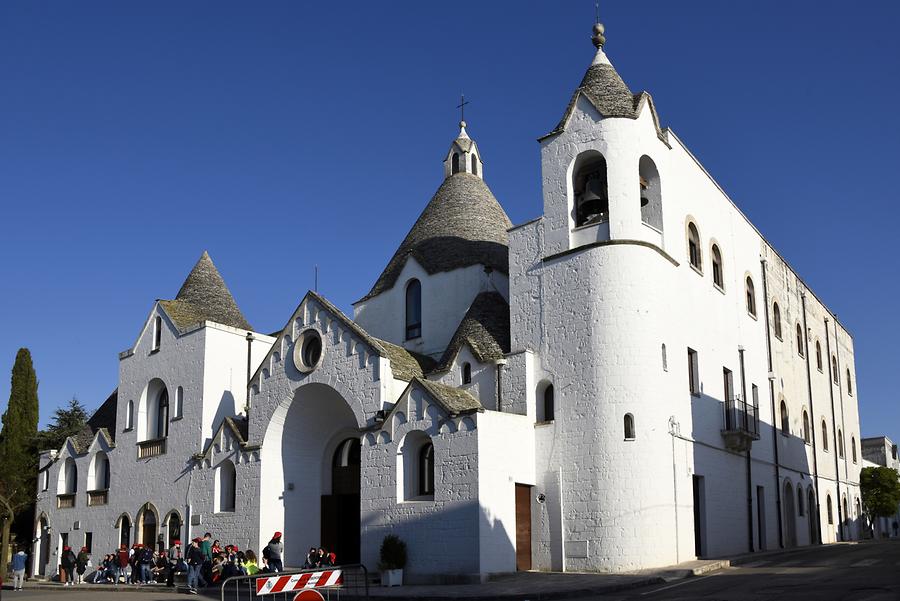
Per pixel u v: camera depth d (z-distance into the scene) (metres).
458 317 37.88
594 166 33.00
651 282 30.95
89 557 45.56
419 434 30.70
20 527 56.09
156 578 38.16
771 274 46.62
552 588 24.16
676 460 30.55
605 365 29.94
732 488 35.75
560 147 33.28
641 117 32.78
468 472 28.53
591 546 28.86
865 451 96.25
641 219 31.81
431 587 26.89
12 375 58.03
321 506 37.28
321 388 35.09
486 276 37.97
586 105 32.91
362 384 33.06
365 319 42.41
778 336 46.22
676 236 34.28
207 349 41.53
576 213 32.81
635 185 31.73
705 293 36.38
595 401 29.84
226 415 41.59
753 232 44.59
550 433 30.73
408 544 29.72
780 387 45.00
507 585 25.80
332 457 37.94
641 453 29.02
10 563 53.19
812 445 50.03
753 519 37.34
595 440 29.55
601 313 30.44
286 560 35.69
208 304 46.84
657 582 25.02
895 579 21.48
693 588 22.48
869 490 68.12
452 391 31.36
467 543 28.02
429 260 40.00
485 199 43.59
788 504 43.66
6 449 55.66
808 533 46.44
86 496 47.06
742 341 40.19
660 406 30.03
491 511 28.48
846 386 62.75
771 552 35.34
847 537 55.88
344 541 36.56
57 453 50.69
